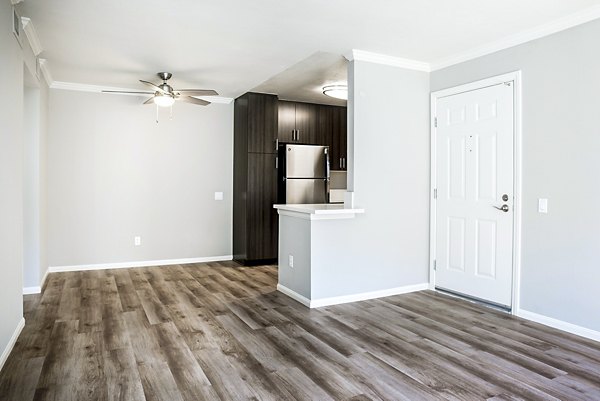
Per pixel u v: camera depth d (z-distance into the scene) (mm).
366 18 3279
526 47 3611
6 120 2748
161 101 4676
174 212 6145
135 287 4730
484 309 3924
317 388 2393
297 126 6645
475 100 4082
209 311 3850
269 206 6195
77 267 5594
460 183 4262
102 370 2602
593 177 3146
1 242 2627
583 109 3205
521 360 2779
